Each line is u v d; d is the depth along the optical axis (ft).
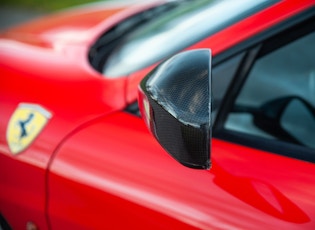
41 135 5.10
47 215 4.92
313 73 4.70
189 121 3.52
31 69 5.97
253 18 4.83
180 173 4.39
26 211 5.10
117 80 5.41
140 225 4.34
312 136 4.77
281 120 4.79
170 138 3.64
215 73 4.79
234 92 4.76
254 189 4.18
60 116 5.16
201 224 4.09
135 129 4.83
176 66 3.80
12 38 7.43
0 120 5.47
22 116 5.35
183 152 3.60
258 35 4.71
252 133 4.72
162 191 4.33
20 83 5.75
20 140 5.20
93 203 4.59
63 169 4.79
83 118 5.08
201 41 5.10
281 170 4.33
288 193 4.14
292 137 4.73
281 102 4.78
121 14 7.77
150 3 7.95
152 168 4.49
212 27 5.16
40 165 4.94
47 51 6.58
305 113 4.78
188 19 5.85
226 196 4.17
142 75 5.32
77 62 6.07
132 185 4.44
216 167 4.38
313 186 4.17
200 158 3.56
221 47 4.82
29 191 5.05
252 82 4.75
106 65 6.11
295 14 4.61
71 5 19.77
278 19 4.68
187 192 4.26
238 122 4.77
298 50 4.66
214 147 4.59
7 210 5.31
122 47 6.45
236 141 4.65
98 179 4.60
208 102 3.57
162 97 3.68
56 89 5.49
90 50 6.60
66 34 7.25
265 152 4.53
